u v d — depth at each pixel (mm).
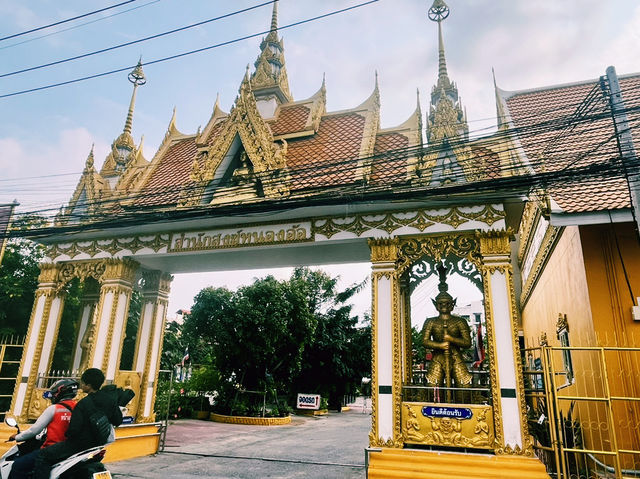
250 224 11117
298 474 10023
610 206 8469
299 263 12391
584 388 9281
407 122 11953
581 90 13734
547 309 13508
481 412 8367
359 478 9664
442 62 11664
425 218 9656
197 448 13742
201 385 25469
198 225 11500
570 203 8773
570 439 9039
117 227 11211
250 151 11523
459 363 9352
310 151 12125
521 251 17875
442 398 9211
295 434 18828
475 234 9281
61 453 5289
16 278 16922
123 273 12117
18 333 16375
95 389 5816
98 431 5371
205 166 11945
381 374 8969
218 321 23828
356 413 34375
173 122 15898
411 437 8523
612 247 8977
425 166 9891
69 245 12891
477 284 9945
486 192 8828
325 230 10359
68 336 16969
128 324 20297
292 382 32312
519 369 8312
